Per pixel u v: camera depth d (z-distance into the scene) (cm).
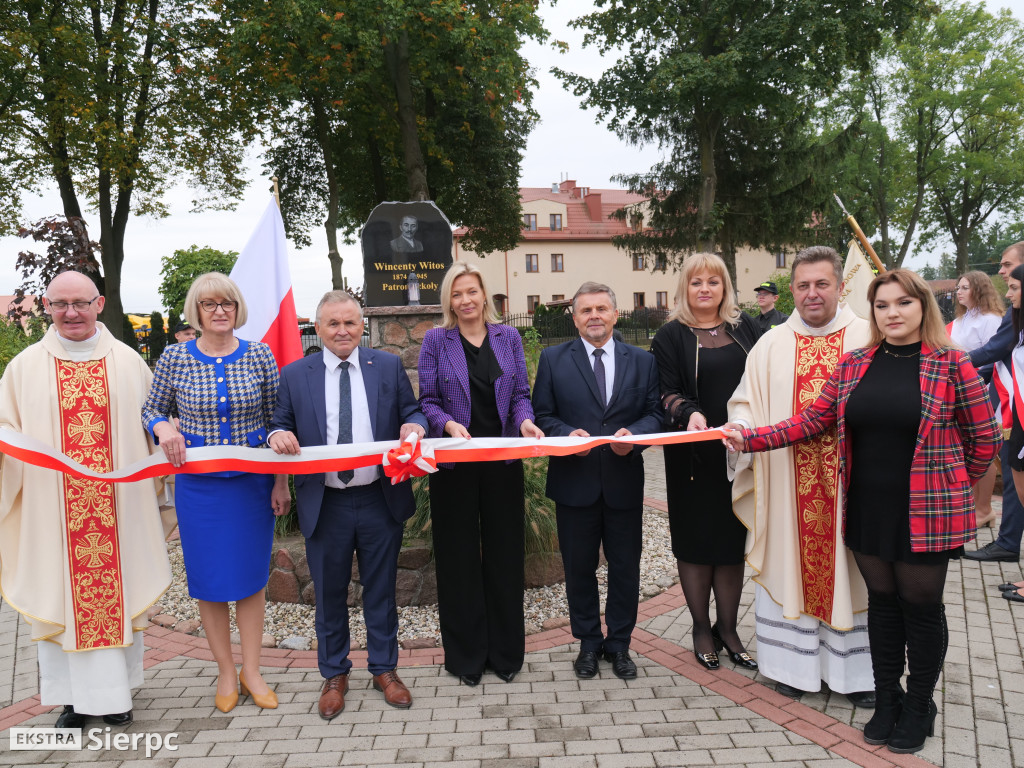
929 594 270
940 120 3438
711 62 1858
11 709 336
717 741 287
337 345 324
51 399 311
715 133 2162
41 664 313
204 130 1850
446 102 2053
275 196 497
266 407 334
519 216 2472
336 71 1596
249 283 486
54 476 308
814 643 315
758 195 2283
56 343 317
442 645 371
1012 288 399
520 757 280
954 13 3241
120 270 1883
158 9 1783
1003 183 3478
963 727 291
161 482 342
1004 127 3359
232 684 331
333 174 1884
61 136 1658
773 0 1939
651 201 2447
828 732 292
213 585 311
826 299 313
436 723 308
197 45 1784
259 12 1510
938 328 271
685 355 354
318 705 326
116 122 1666
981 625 389
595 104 2216
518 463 350
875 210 3647
